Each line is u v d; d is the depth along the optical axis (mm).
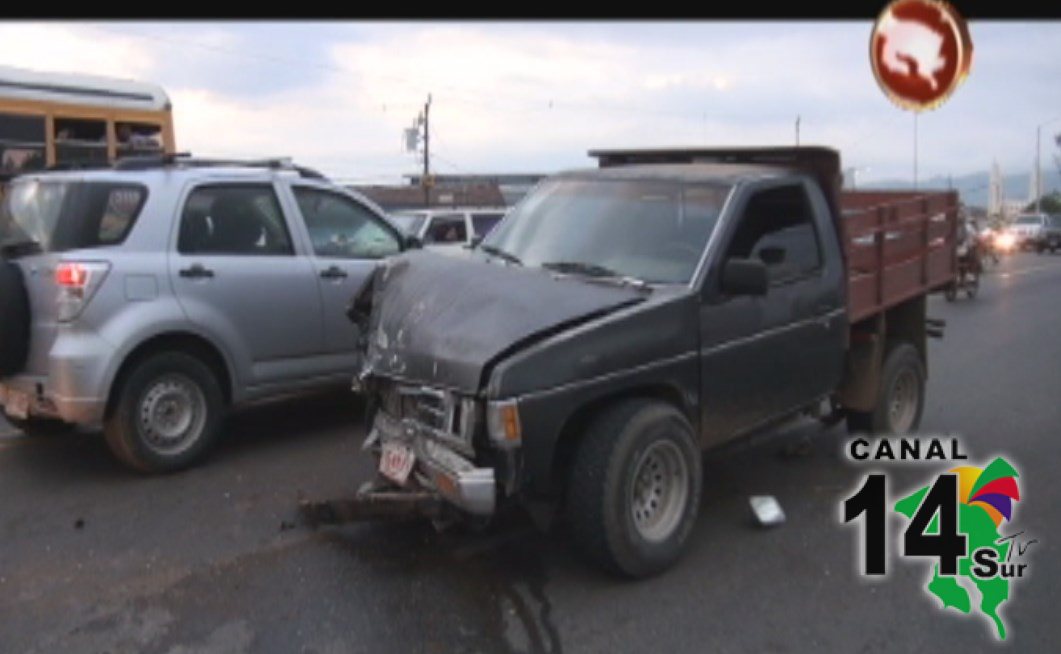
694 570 4613
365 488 4832
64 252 5652
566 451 4367
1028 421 7727
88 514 5281
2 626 3982
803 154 5742
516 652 3799
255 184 6586
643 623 4051
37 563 4621
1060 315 15617
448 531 4992
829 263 5629
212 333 6117
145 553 4746
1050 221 43438
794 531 5168
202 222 6238
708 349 4758
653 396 4637
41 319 5730
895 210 6434
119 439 5797
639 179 5426
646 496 4488
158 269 5891
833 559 4781
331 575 4500
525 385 4012
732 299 4898
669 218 5102
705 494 5789
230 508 5387
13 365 5777
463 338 4234
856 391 6383
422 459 4344
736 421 5047
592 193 5496
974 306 17266
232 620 4043
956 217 7539
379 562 4656
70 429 7039
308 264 6734
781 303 5242
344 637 3902
